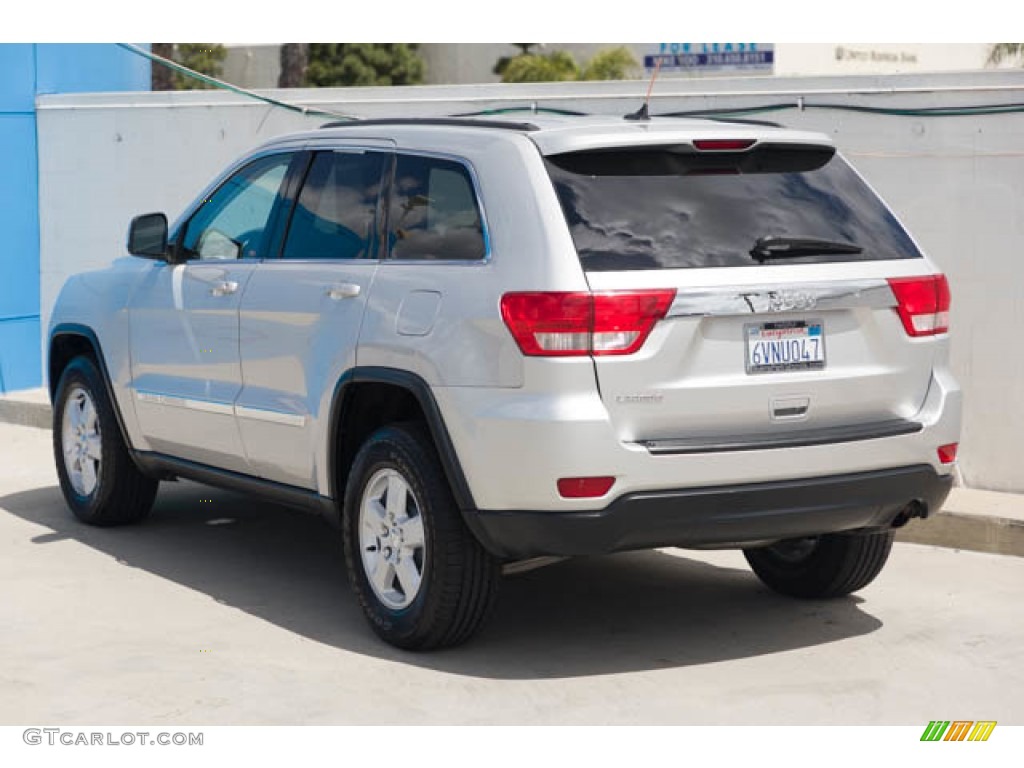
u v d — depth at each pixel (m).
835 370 5.39
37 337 11.80
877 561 6.25
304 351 6.03
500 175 5.34
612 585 6.74
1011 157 7.81
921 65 44.88
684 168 5.39
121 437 7.50
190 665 5.53
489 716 5.01
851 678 5.45
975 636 5.96
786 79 8.42
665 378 5.08
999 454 7.98
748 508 5.21
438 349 5.31
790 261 5.32
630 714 5.04
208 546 7.38
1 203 11.49
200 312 6.69
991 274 7.92
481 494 5.19
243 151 10.73
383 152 5.96
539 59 51.38
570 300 4.99
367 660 5.61
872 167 8.21
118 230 11.37
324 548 7.37
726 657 5.68
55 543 7.41
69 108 11.46
